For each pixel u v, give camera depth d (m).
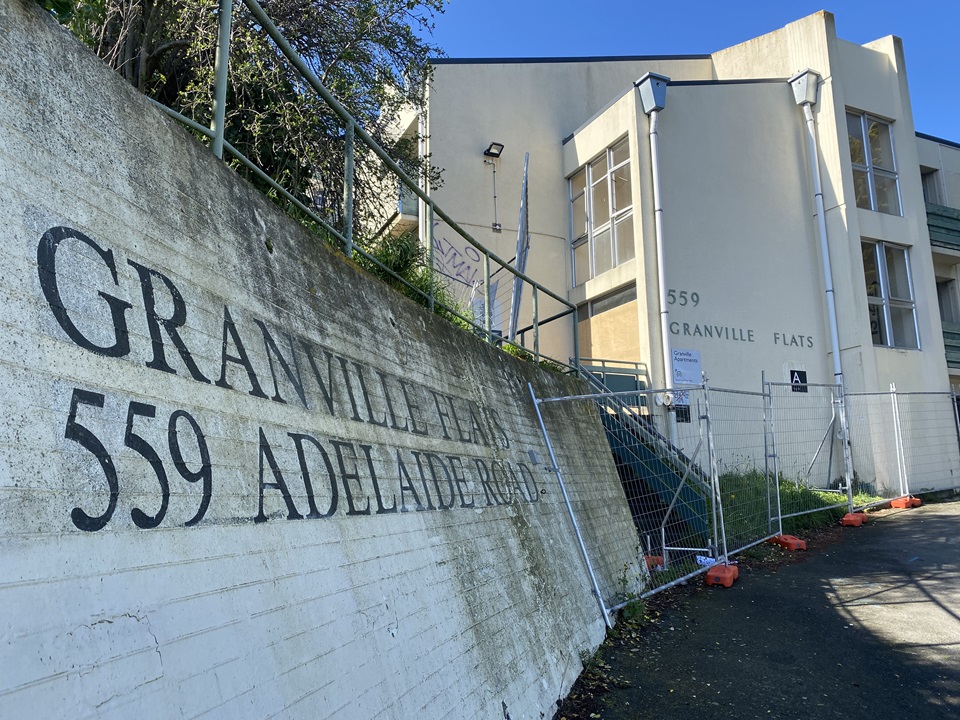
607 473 8.21
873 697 4.79
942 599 6.92
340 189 7.88
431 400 4.85
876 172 16.25
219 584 2.34
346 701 2.69
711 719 4.45
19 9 2.26
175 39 6.87
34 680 1.66
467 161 15.15
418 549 3.75
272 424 2.96
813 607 6.80
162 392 2.41
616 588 6.61
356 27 8.02
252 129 6.94
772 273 14.58
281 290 3.46
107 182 2.46
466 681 3.59
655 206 13.42
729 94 14.94
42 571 1.79
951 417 15.55
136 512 2.14
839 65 15.59
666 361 12.90
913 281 16.09
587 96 16.62
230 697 2.19
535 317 8.92
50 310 2.07
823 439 12.50
